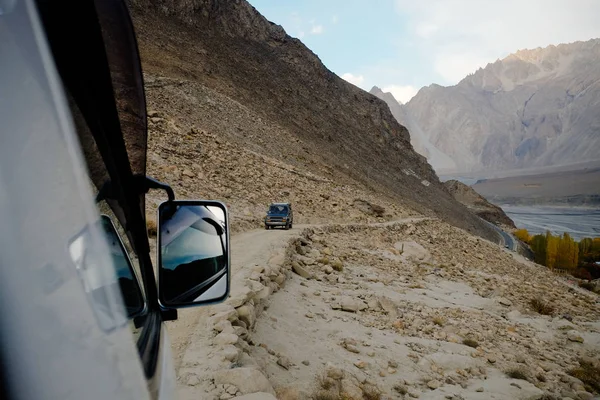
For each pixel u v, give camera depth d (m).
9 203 0.66
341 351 10.70
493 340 15.13
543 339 17.09
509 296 24.98
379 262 27.53
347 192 58.50
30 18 0.74
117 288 0.95
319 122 116.06
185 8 117.75
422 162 160.62
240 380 5.79
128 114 1.55
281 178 49.47
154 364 1.49
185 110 59.97
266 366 8.12
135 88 1.61
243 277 12.16
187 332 7.51
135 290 1.59
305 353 9.81
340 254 26.14
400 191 111.50
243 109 79.62
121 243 1.46
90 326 0.77
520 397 10.14
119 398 0.83
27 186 0.68
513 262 49.59
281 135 80.06
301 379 8.28
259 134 71.00
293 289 15.39
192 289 2.04
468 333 14.98
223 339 7.16
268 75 120.62
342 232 36.78
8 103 0.68
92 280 0.82
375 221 47.84
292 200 43.97
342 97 149.50
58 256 0.72
